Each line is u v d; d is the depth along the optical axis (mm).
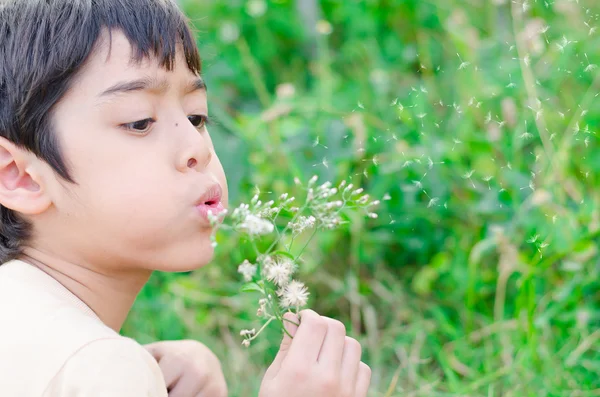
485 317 2154
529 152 2340
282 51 3168
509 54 2500
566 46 2277
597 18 2471
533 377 1892
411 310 2279
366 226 2355
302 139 2332
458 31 2613
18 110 1278
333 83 2742
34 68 1271
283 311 1359
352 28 3064
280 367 1304
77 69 1255
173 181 1258
